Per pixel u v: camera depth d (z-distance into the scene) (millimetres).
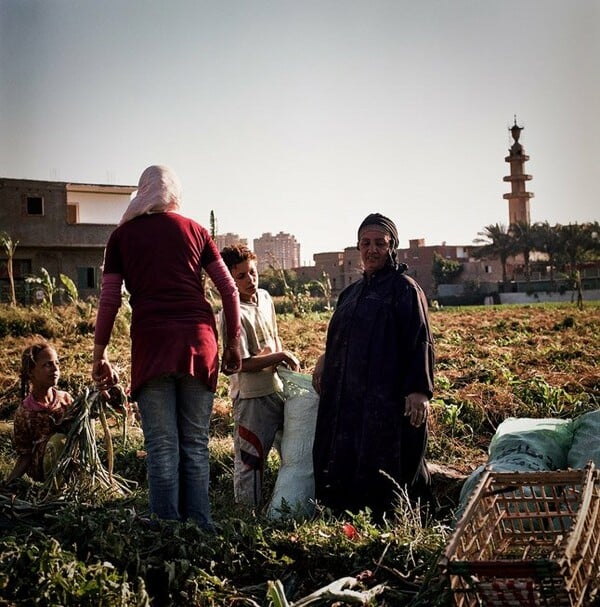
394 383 5438
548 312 33750
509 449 5508
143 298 4629
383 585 3838
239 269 5922
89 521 4055
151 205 4727
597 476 3900
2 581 3449
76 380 11656
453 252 81125
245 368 5785
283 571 4109
